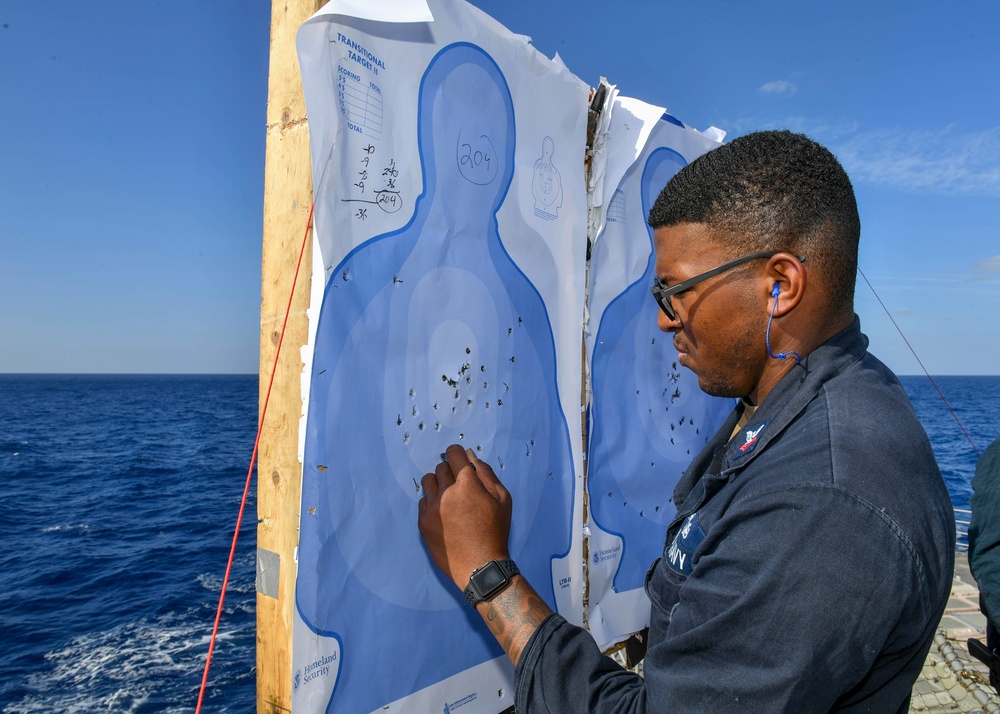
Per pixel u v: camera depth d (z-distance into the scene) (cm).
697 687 75
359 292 112
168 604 1183
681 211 96
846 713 82
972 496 179
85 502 2142
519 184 148
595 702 89
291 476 109
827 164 90
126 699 845
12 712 815
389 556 118
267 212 115
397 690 120
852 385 87
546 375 156
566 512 161
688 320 98
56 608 1167
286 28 114
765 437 90
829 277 90
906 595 73
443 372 129
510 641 100
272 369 112
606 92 173
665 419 199
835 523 73
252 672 909
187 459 3116
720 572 80
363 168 112
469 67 133
